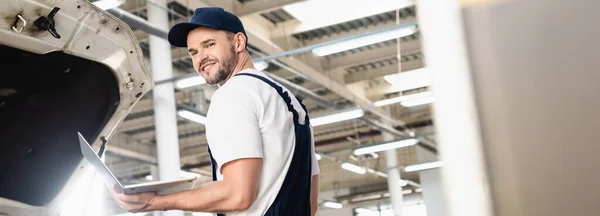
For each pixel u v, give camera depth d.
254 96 1.56
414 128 15.65
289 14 9.98
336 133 16.59
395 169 16.38
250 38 9.80
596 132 0.38
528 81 0.40
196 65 1.73
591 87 0.39
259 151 1.51
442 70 0.41
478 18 0.41
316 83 12.12
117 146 14.70
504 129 0.40
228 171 1.50
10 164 1.89
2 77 1.74
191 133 14.98
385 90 13.55
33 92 1.82
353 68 12.74
